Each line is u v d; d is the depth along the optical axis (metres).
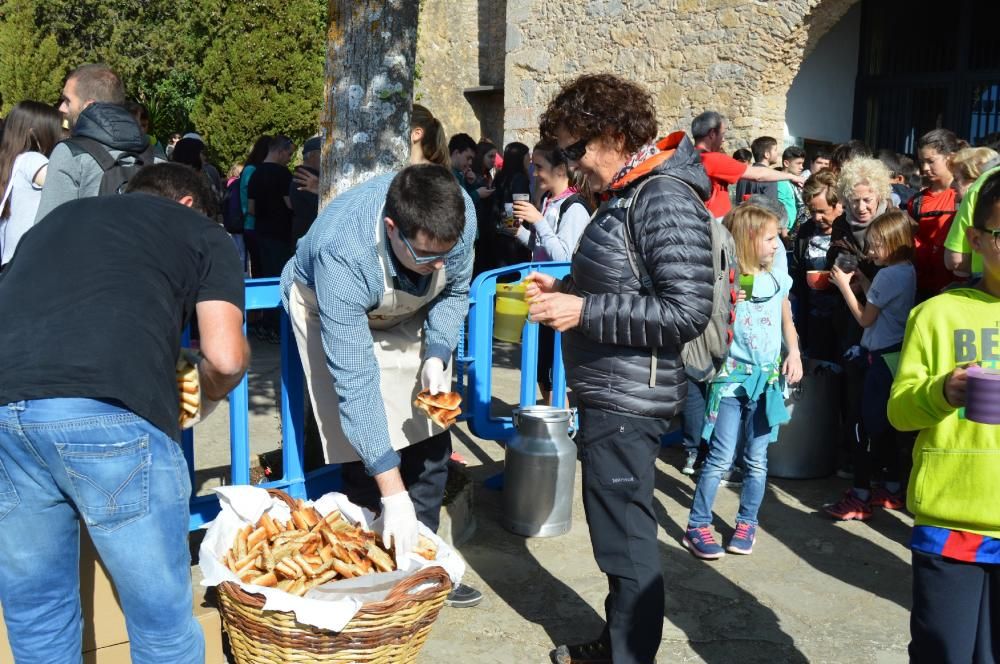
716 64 11.91
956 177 4.66
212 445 5.39
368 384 2.63
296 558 2.59
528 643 3.18
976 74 11.26
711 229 2.61
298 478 3.64
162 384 2.05
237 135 14.98
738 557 3.96
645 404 2.64
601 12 13.32
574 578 3.68
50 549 2.12
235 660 2.60
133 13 17.03
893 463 4.54
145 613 2.09
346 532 2.80
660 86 12.64
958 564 2.08
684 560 3.92
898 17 12.05
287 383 3.56
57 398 1.94
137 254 2.09
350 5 4.00
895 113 12.16
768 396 3.83
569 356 2.77
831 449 4.97
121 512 2.00
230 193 9.20
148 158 3.96
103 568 2.50
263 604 2.35
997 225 2.01
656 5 12.58
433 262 2.58
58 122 4.57
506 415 6.01
